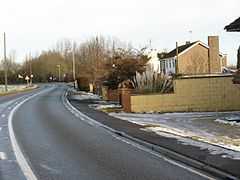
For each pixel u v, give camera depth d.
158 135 16.73
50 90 78.44
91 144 14.95
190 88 30.12
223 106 30.11
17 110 31.83
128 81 32.53
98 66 54.72
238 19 24.95
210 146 13.53
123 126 20.36
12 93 67.00
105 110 31.09
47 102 41.31
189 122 23.61
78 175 10.05
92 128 19.89
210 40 63.47
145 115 27.73
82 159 12.12
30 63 133.75
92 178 9.70
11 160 12.15
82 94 58.94
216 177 9.55
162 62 77.38
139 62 39.78
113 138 16.48
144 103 30.06
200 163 10.80
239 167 10.11
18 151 13.66
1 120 24.42
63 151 13.54
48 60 143.75
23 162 11.81
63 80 139.75
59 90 77.50
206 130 20.22
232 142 16.02
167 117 26.42
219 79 30.02
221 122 23.45
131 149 13.80
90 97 50.09
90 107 34.00
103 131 18.73
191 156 11.77
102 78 46.09
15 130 19.41
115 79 40.66
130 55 42.88
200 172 10.11
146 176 9.78
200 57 70.19
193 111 30.06
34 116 26.50
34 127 20.48
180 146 13.63
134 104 30.02
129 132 17.86
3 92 70.56
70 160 12.01
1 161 12.02
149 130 18.59
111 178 9.66
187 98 30.16
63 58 144.00
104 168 10.79
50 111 30.34
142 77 31.64
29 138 16.69
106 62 43.69
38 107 34.56
